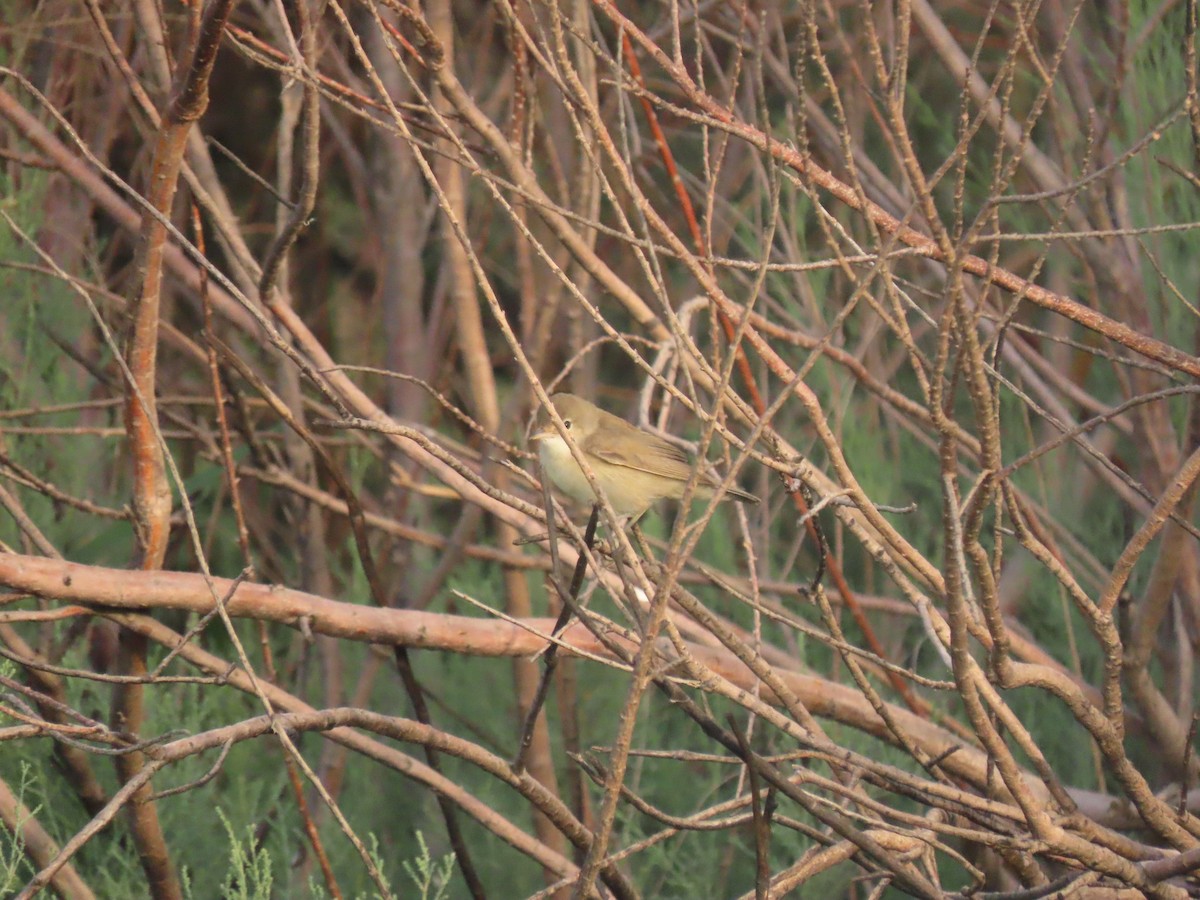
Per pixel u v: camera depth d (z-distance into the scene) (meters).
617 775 4.51
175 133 5.40
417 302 11.12
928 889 5.18
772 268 4.95
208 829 8.66
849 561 12.10
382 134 10.73
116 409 10.93
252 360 12.31
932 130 11.95
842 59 10.81
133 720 6.44
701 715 5.09
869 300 4.59
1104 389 10.35
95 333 11.05
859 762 5.33
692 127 12.42
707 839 9.55
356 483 12.08
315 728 5.53
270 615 6.65
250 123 14.48
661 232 5.19
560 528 5.41
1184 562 7.73
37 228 9.77
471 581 11.37
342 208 14.43
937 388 4.26
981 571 4.70
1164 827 5.53
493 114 10.40
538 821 9.05
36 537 6.30
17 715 4.76
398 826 10.02
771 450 5.52
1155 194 8.34
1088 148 4.97
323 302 14.31
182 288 11.09
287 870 8.48
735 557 11.74
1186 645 8.16
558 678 8.71
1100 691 8.57
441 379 12.30
